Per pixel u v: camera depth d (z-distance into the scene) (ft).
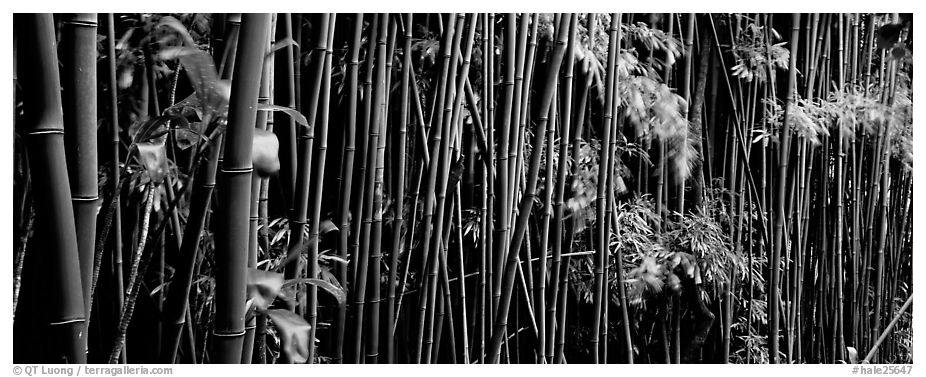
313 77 3.91
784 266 5.31
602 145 4.53
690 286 5.12
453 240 4.67
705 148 5.15
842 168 5.35
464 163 4.55
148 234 3.91
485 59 4.29
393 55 4.47
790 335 5.30
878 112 5.27
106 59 3.59
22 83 2.50
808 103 5.12
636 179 5.07
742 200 5.17
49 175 2.55
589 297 4.99
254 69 2.58
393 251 4.36
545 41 4.68
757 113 5.21
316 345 4.51
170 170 3.73
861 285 5.45
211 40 3.69
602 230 4.59
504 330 4.43
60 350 2.65
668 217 5.00
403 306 4.63
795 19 5.03
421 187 4.48
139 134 2.65
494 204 4.50
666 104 4.83
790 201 5.28
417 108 4.33
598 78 4.71
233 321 2.74
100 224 3.43
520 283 4.72
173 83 3.27
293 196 4.03
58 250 2.59
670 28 4.93
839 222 5.34
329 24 3.94
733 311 5.38
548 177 4.42
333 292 2.98
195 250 2.83
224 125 2.72
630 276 4.91
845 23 5.29
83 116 2.72
